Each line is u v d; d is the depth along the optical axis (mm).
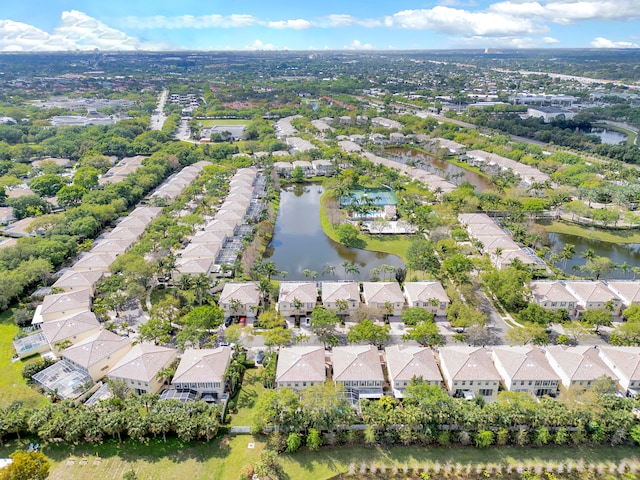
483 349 147375
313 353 144250
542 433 120000
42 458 110062
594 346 155125
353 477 114500
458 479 114125
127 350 151625
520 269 195000
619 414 121312
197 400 131000
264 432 124938
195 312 159875
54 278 198625
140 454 118562
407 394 131250
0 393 136250
